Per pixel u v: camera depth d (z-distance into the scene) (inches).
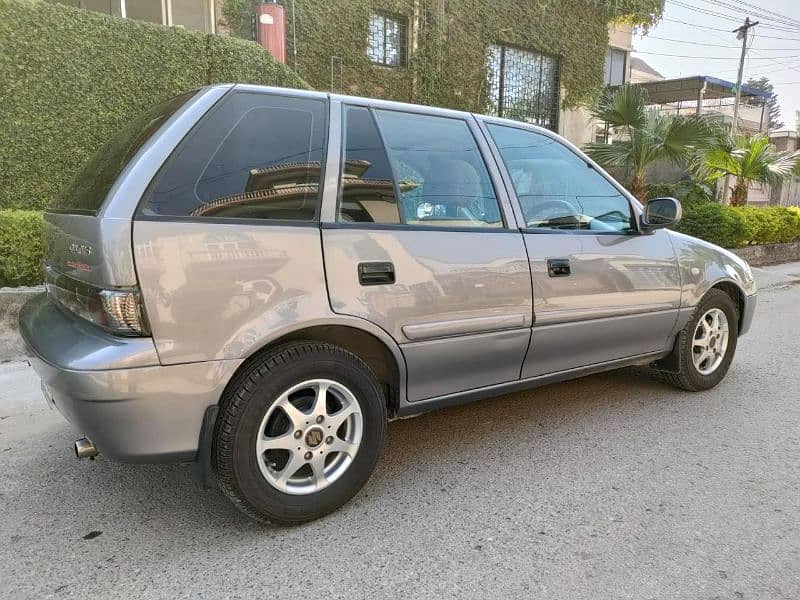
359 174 104.8
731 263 168.9
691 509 105.4
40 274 217.9
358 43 425.1
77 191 101.0
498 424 144.5
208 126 92.9
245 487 92.8
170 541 96.1
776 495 110.4
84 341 85.3
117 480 116.7
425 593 83.3
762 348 216.2
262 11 361.1
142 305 83.1
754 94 832.3
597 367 140.9
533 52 533.0
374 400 104.5
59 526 100.4
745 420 146.8
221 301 88.5
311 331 99.3
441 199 114.7
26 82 256.4
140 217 84.1
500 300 116.9
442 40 466.3
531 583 85.4
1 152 254.2
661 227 141.6
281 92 102.2
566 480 116.2
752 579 86.5
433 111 120.2
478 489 112.8
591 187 142.2
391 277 103.7
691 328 157.9
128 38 278.4
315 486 100.3
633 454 127.8
